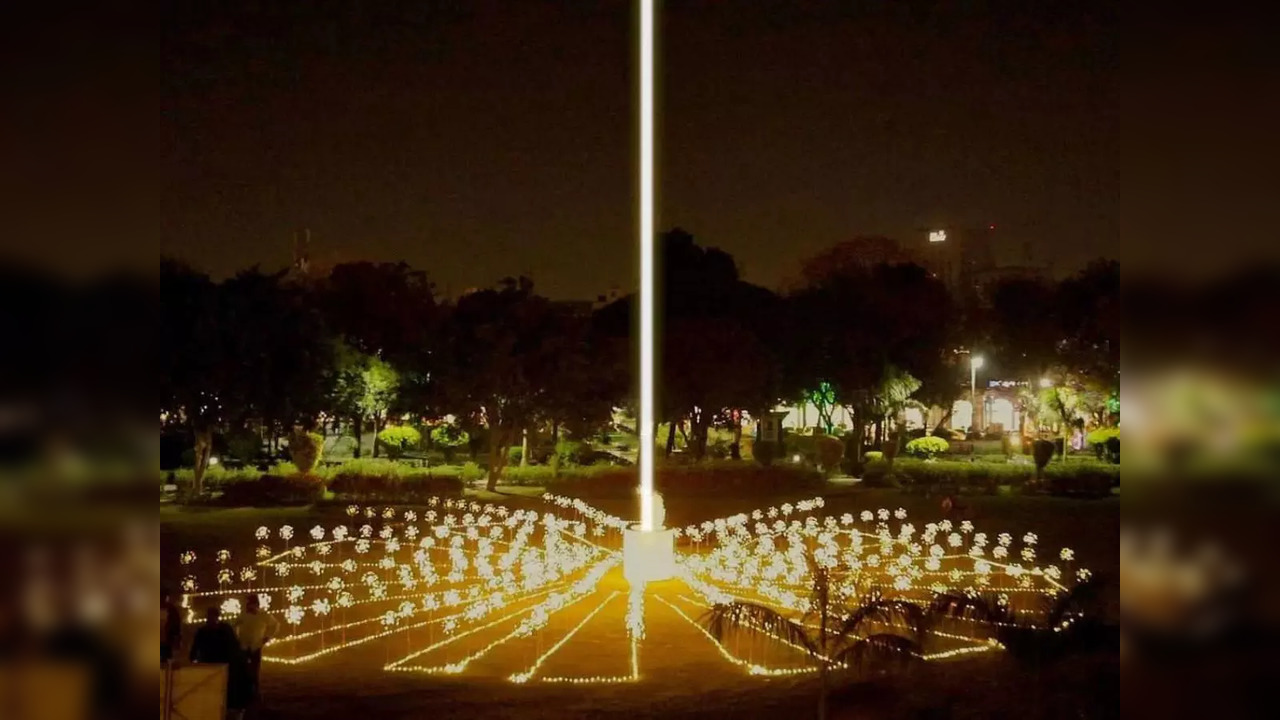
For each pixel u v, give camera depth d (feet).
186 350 94.53
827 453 127.54
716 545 76.74
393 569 66.64
